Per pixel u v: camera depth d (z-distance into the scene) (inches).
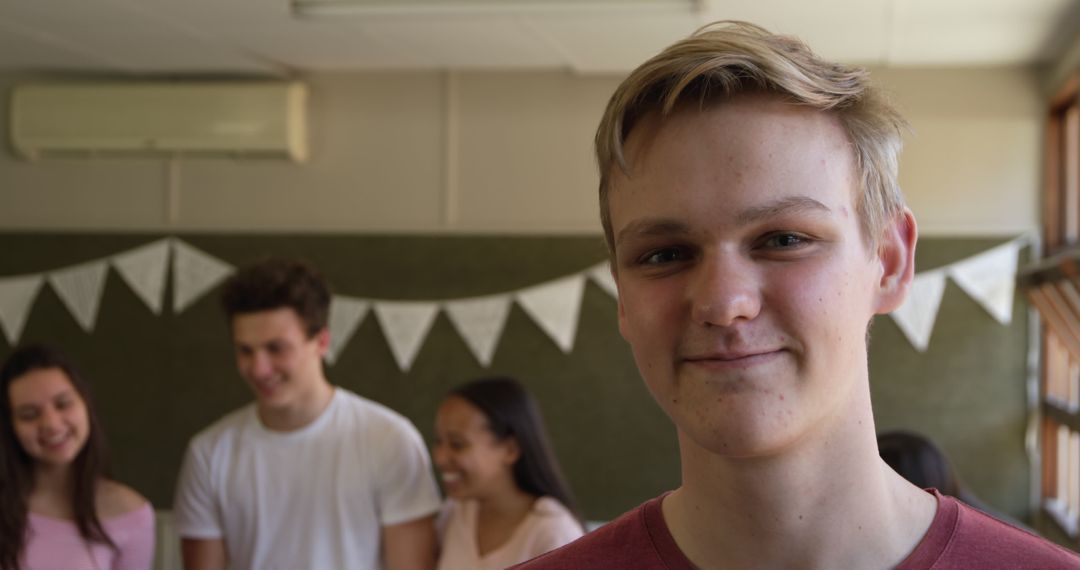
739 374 24.2
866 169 26.2
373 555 80.4
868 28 131.5
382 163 162.6
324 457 80.6
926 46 140.3
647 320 25.7
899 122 27.9
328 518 79.8
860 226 26.2
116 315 165.2
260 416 82.8
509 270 158.1
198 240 164.6
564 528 77.8
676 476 152.9
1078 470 134.2
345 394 84.0
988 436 146.3
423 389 157.9
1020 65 149.0
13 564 79.0
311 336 80.7
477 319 157.8
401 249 160.4
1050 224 146.3
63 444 80.6
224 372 162.9
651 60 25.7
